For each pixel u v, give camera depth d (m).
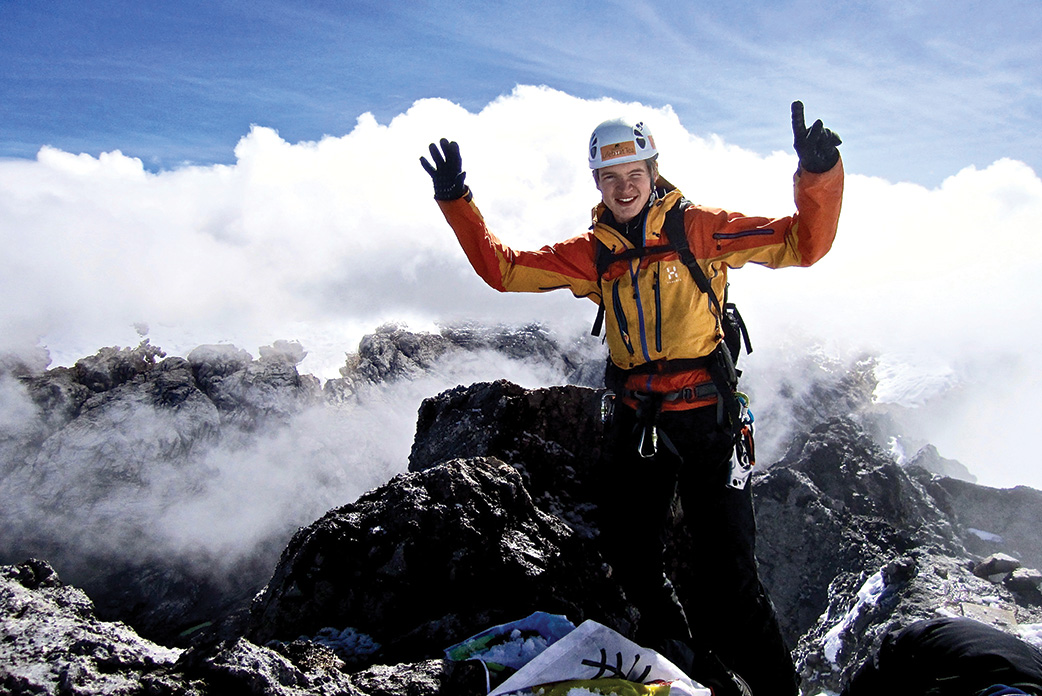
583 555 4.79
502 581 4.25
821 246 3.32
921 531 18.98
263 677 2.91
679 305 3.61
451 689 3.37
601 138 3.62
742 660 3.98
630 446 3.91
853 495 20.06
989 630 2.27
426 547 4.24
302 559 4.17
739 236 3.50
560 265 3.83
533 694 3.33
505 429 5.69
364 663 3.64
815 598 18.45
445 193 3.61
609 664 3.56
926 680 2.32
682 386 3.68
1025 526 19.89
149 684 2.81
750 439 3.72
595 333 4.00
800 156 3.13
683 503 3.96
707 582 3.97
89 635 3.01
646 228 3.62
